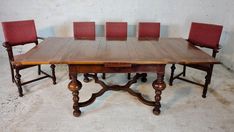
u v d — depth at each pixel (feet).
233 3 10.24
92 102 6.86
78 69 5.84
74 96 6.23
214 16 10.91
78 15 10.90
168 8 10.77
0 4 10.55
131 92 7.39
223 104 7.24
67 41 7.68
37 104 7.10
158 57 5.83
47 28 11.16
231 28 10.52
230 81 9.12
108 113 6.66
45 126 5.99
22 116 6.43
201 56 6.00
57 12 10.82
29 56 5.74
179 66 10.93
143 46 7.11
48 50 6.38
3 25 7.82
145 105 7.12
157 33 9.48
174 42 7.84
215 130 5.90
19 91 7.48
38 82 8.75
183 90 8.21
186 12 10.86
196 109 6.91
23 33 8.43
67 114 6.58
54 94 7.79
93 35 9.29
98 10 10.79
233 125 6.13
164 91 8.11
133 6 10.70
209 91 8.16
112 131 5.83
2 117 6.36
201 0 10.59
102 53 6.14
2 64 10.82
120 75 9.70
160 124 6.15
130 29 11.19
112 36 9.14
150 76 9.61
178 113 6.68
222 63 11.39
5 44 7.75
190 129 5.93
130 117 6.46
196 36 8.57
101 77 9.41
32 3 10.59
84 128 5.95
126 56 5.88
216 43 7.82
